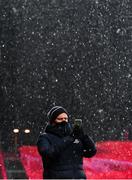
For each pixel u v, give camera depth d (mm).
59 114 9227
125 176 26219
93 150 9133
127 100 107125
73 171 8867
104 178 26078
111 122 101062
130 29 132375
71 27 140375
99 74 119438
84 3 145750
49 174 8883
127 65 120188
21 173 31562
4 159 49156
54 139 8969
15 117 106562
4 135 87875
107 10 139625
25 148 55719
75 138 8992
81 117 109312
